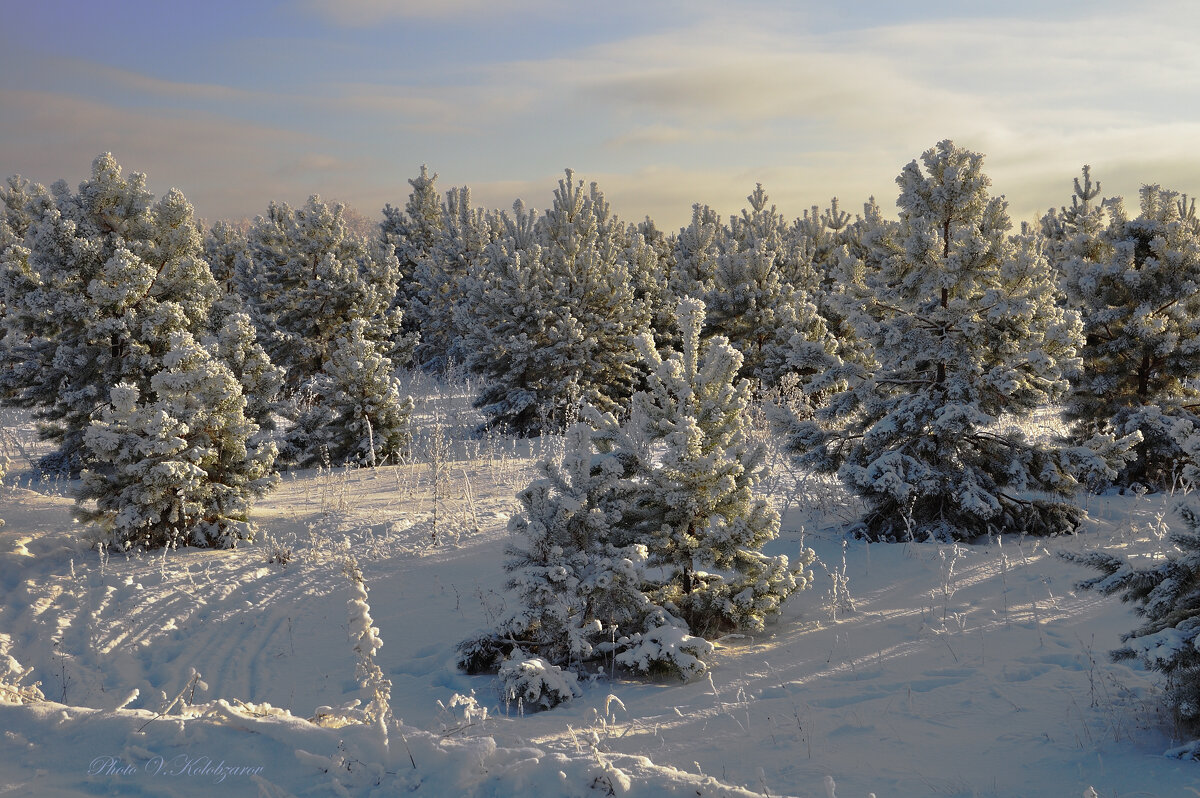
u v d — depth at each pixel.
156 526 11.27
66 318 15.38
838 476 11.48
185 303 16.23
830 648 7.62
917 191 11.33
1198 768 4.79
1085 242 15.41
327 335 27.38
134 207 15.95
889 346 11.21
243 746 4.39
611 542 7.73
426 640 8.37
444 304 39.16
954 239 11.16
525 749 4.21
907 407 11.43
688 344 8.55
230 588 9.71
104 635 8.16
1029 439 15.22
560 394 23.03
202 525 11.50
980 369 10.99
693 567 8.39
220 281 36.75
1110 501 13.15
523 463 17.67
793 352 12.38
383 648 8.17
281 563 10.74
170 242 16.30
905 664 7.09
